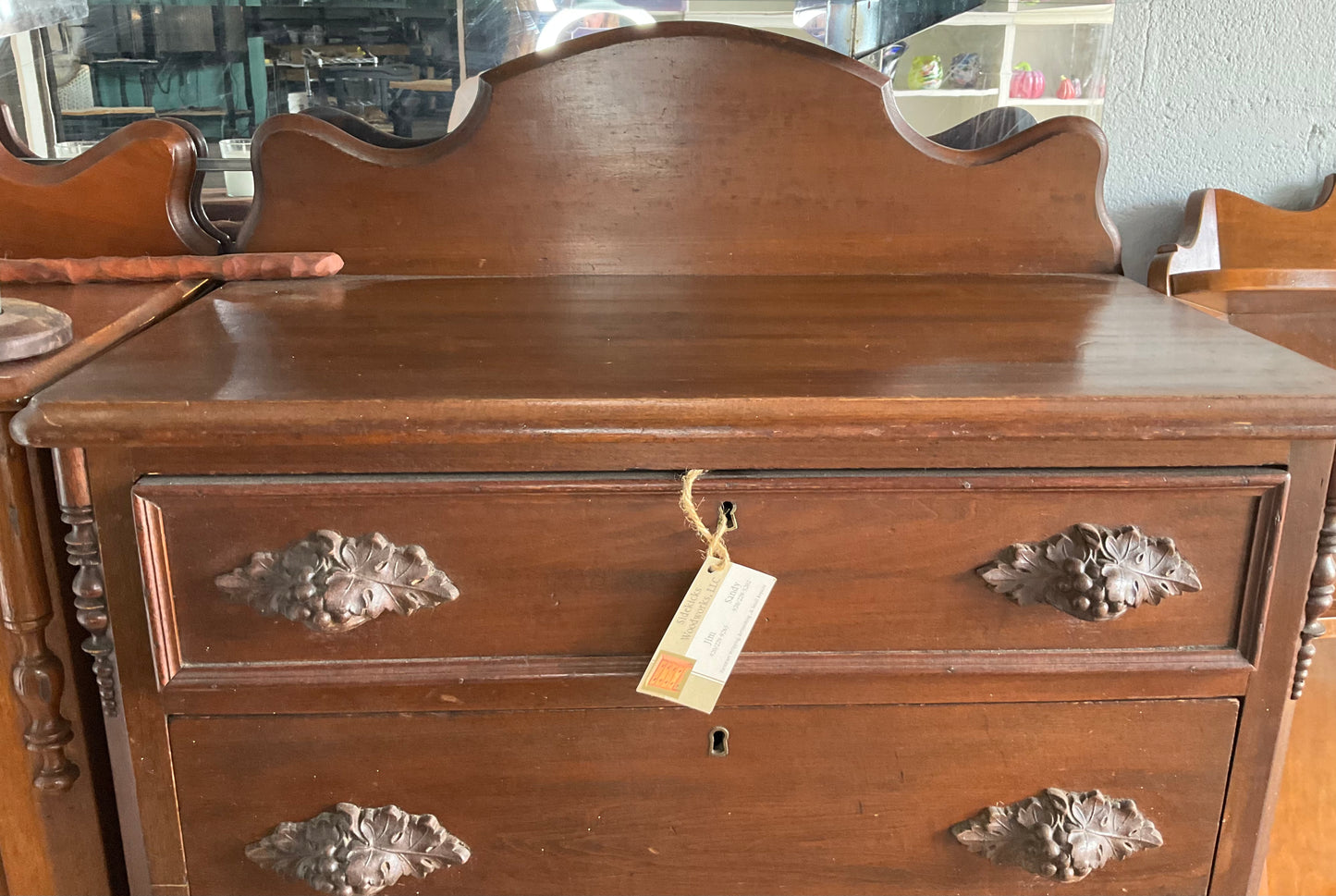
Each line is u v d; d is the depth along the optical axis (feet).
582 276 3.18
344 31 3.19
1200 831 2.27
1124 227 3.56
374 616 1.98
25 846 2.25
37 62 3.14
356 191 3.09
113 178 3.03
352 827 2.15
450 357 2.18
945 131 3.39
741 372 2.06
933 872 2.29
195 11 3.14
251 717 2.11
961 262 3.22
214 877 2.22
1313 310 3.22
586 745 2.17
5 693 2.13
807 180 3.14
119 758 2.24
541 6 3.21
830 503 2.00
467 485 1.95
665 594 2.05
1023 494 2.01
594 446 1.93
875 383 1.98
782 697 2.15
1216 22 3.34
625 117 3.07
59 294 2.72
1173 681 2.15
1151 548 2.03
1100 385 1.96
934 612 2.09
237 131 3.25
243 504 1.95
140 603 2.02
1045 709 2.17
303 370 2.06
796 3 3.25
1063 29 3.34
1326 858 3.10
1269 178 3.50
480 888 2.26
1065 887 2.30
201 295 2.91
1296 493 2.02
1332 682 3.04
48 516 2.06
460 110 3.27
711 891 2.30
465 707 2.13
